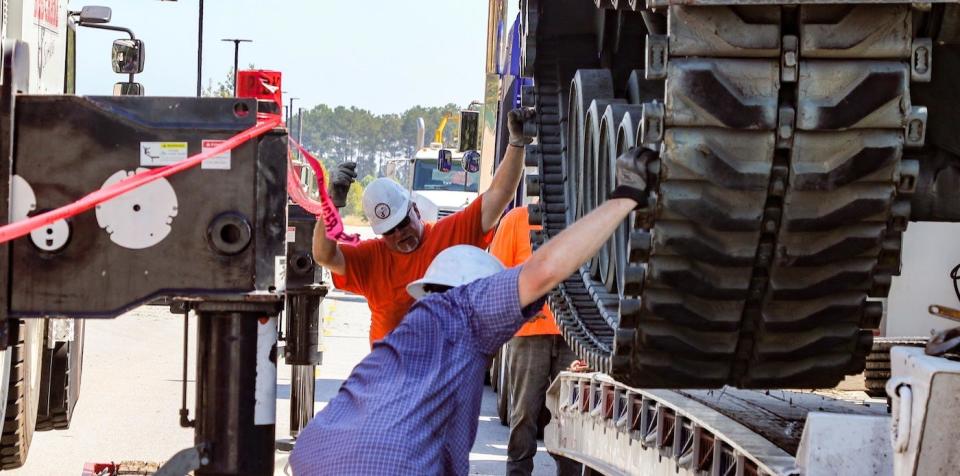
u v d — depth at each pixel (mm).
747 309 5047
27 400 7590
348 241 7293
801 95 4480
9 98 3980
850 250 4750
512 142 7945
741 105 4473
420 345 4297
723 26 4473
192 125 4043
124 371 14898
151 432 11125
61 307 4043
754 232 4684
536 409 9102
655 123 4520
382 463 4098
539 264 4285
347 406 4305
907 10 4441
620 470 7852
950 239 8102
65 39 8594
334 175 7164
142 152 4039
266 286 4070
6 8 5504
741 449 5504
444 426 4250
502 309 4262
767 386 5305
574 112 7438
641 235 4770
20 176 4031
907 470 3807
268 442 4461
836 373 5238
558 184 7988
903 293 8727
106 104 4043
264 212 4066
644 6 4723
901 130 4539
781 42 4477
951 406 3680
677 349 5113
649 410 7332
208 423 4445
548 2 8023
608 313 6129
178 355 16422
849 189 4613
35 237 4027
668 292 4930
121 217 4043
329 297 29938
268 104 4098
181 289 4051
